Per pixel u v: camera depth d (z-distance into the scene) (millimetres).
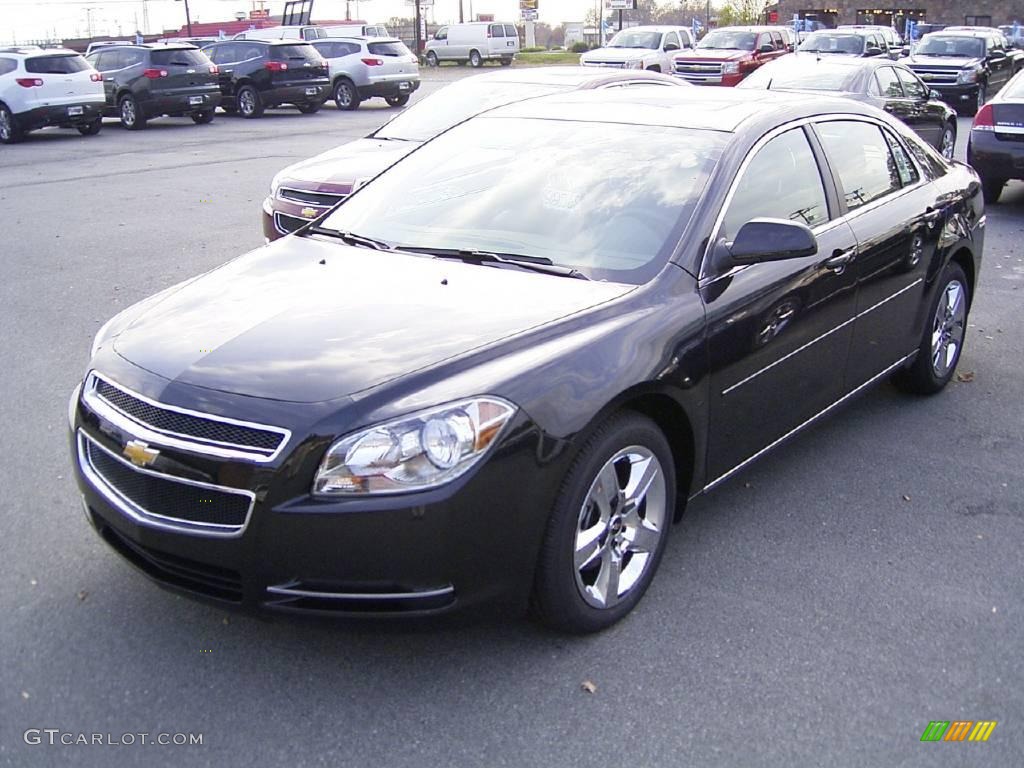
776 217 4391
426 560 3094
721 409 4012
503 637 3637
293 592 3119
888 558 4219
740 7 63094
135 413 3332
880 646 3611
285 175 9172
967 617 3799
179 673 3426
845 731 3172
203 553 3170
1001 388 6270
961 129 21547
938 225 5551
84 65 21703
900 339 5422
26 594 3879
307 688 3355
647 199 4199
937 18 56781
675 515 4074
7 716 3205
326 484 3053
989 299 8305
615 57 28172
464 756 3055
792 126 4699
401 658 3512
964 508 4680
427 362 3289
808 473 5035
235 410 3158
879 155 5328
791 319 4320
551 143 4727
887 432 5562
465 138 5043
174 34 63219
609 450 3486
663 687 3373
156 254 9844
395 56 29984
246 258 4457
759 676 3438
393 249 4316
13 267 9336
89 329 7395
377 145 9656
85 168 16297
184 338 3578
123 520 3316
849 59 15039
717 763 3031
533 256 4090
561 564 3389
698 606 3844
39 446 5324
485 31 47812
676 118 4688
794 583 4016
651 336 3652
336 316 3637
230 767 3008
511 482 3186
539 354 3391
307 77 27031
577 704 3285
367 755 3057
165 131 23031
